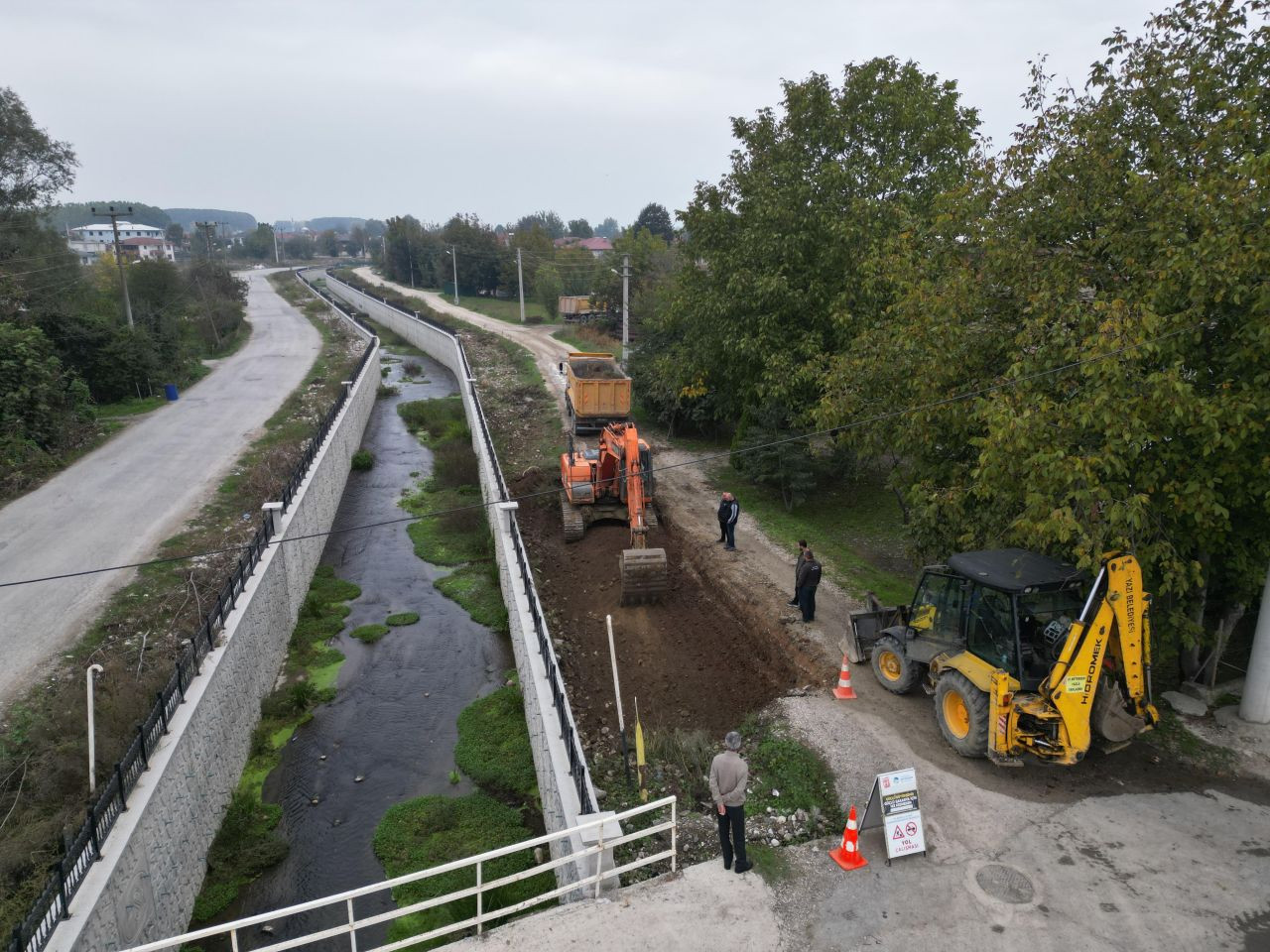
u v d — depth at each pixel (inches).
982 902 312.0
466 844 473.7
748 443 906.7
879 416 576.7
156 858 396.8
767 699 525.7
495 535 906.7
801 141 885.8
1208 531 405.7
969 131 862.5
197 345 1925.4
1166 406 368.8
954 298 494.3
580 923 304.3
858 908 310.3
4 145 1566.2
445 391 1902.1
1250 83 411.8
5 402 994.1
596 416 1162.6
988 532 482.0
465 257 3700.8
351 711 625.3
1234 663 489.7
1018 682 375.9
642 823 379.6
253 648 611.2
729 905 313.4
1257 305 350.0
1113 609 360.8
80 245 5039.4
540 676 524.7
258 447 1118.4
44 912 310.3
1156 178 421.4
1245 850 338.0
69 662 559.8
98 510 864.9
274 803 520.4
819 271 851.4
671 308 1063.0
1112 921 300.5
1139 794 378.3
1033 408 407.5
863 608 625.9
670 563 780.0
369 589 852.6
